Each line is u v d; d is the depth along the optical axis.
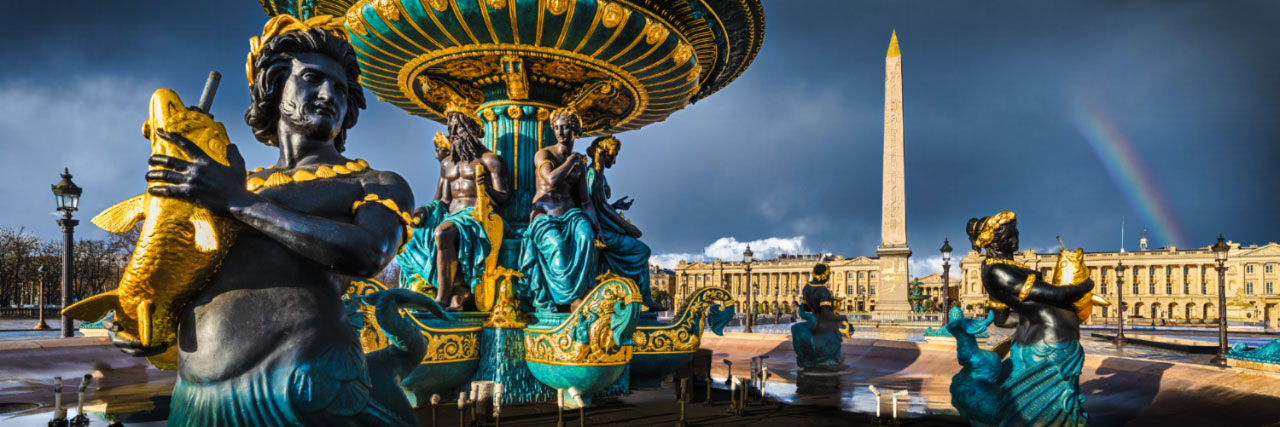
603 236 9.45
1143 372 8.82
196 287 2.47
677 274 179.25
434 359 7.24
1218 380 7.64
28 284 69.62
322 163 2.81
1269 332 44.09
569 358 7.34
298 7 9.30
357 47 8.96
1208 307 135.75
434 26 8.25
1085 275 6.46
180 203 2.32
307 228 2.33
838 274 166.50
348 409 2.57
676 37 8.97
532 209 9.01
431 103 11.02
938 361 10.98
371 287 6.49
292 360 2.46
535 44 8.57
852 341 12.80
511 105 9.64
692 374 9.04
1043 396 6.43
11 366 9.22
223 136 2.45
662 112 11.27
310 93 2.79
